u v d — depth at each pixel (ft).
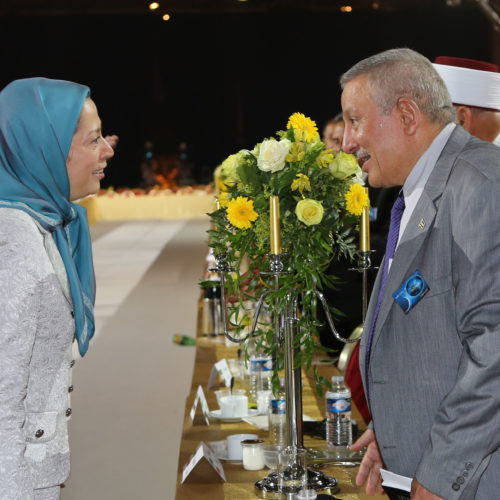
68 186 5.44
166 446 14.01
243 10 77.05
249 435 7.04
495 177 4.76
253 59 78.69
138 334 22.93
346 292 11.03
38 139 5.25
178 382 17.93
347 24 75.36
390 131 5.30
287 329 6.16
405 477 5.02
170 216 66.13
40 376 4.92
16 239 4.65
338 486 6.30
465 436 4.57
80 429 14.99
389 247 5.65
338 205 6.20
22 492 4.38
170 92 80.53
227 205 6.45
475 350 4.60
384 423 5.26
